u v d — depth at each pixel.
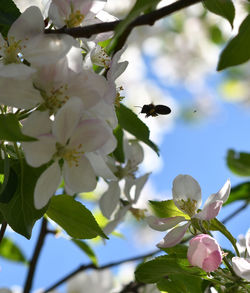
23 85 0.39
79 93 0.40
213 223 0.45
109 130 0.40
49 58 0.39
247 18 0.41
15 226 0.41
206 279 0.45
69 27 0.42
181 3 0.38
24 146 0.39
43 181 0.39
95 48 0.43
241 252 0.46
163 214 0.47
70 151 0.40
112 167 0.56
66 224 0.45
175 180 0.46
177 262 0.45
